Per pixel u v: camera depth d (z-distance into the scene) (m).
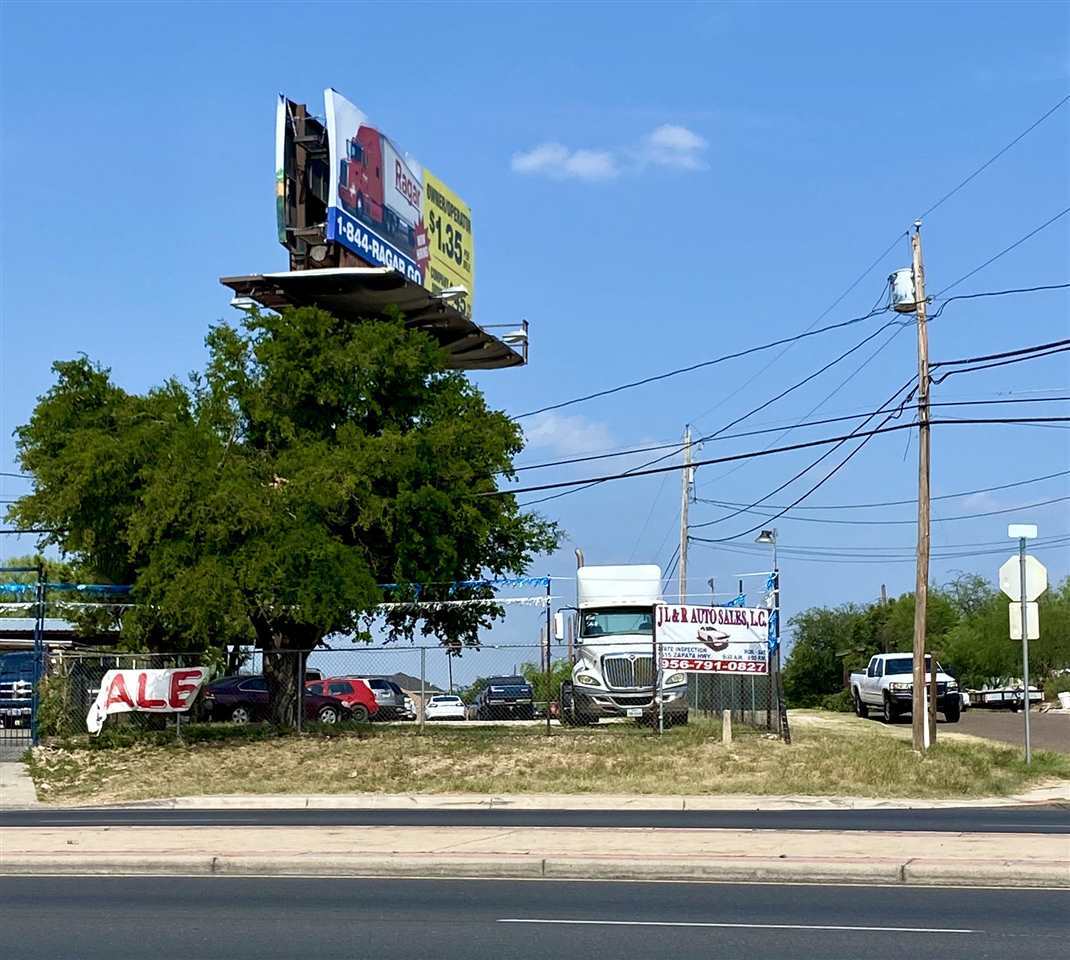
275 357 32.06
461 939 10.34
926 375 28.80
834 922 10.90
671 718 32.19
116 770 26.08
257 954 9.85
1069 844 14.56
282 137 40.00
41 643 30.81
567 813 20.34
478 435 33.66
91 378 31.25
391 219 42.88
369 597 29.88
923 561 28.62
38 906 12.05
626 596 33.41
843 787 22.92
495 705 43.69
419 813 20.58
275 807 22.14
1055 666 64.44
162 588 28.52
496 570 35.94
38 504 30.27
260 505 28.81
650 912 11.45
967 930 10.51
